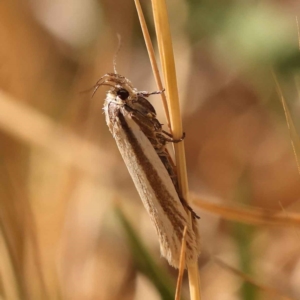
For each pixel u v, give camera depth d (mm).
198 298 124
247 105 175
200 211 153
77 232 146
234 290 144
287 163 166
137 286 143
